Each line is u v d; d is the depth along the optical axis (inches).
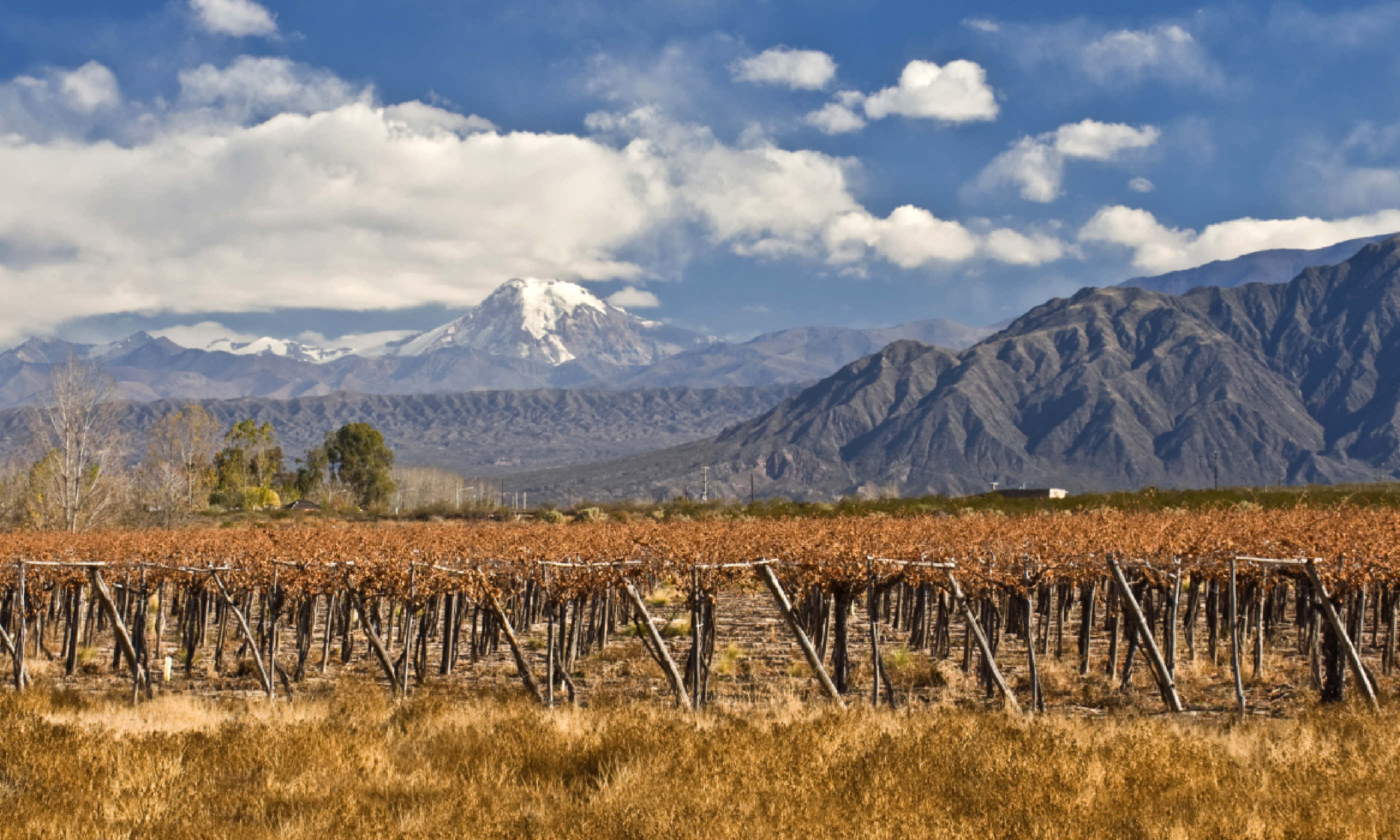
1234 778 462.6
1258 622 850.8
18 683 864.3
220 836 391.5
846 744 523.5
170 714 697.0
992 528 1203.2
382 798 448.1
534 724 573.0
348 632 1082.1
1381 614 1181.1
